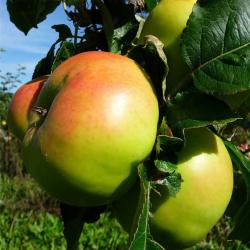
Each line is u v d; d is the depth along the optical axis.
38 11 0.23
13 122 0.20
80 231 0.20
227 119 0.17
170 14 0.18
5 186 1.38
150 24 0.18
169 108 0.17
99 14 0.20
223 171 0.18
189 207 0.18
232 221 0.21
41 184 0.17
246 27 0.17
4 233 0.90
